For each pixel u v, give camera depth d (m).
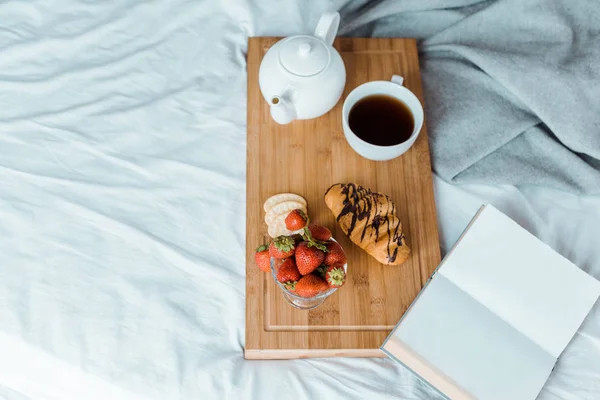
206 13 1.17
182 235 1.02
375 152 0.93
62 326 0.95
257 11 1.17
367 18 1.14
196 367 0.93
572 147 1.05
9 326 0.95
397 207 0.97
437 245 0.95
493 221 0.92
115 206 1.03
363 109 0.96
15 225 1.01
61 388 0.95
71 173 1.05
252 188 0.97
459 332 0.85
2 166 1.05
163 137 1.08
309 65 0.90
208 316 0.97
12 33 1.15
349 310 0.90
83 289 0.98
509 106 1.09
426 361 0.83
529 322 0.87
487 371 0.83
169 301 0.97
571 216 1.05
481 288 0.88
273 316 0.89
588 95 1.04
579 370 0.93
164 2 1.18
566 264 0.90
